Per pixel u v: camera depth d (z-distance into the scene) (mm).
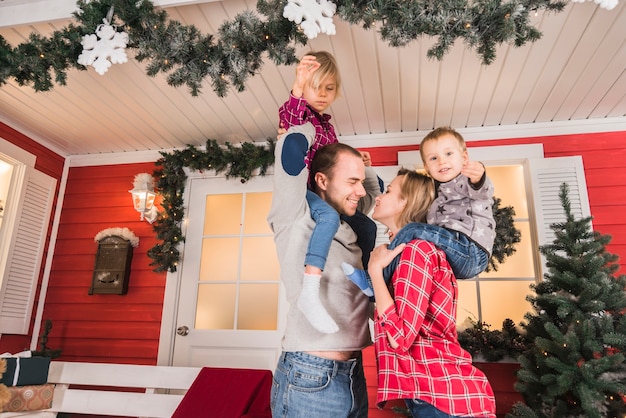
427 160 1490
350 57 2863
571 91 3217
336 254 1302
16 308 3807
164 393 3588
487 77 3064
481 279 3771
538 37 1888
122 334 3906
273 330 3736
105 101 3479
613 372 2371
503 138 3721
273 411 1213
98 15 2031
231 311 3895
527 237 4297
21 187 3865
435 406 1079
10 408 2756
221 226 4121
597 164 3512
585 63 2889
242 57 2049
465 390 1093
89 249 4191
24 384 2852
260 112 3627
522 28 1855
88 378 3205
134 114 3682
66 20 2418
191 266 3992
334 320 1207
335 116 3645
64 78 2162
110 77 3148
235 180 4129
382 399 1128
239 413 2664
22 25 2436
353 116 3641
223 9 2482
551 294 2668
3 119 3736
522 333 3035
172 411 2955
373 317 1459
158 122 3812
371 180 1645
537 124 3684
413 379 1112
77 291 4090
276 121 3777
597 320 2549
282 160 1275
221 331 3791
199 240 4051
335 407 1170
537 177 3527
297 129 1339
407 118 3664
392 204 1466
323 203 1297
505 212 3395
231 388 2850
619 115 3545
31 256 3979
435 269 1211
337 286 1252
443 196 1364
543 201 3479
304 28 1848
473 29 1841
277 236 1316
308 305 1120
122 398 3029
